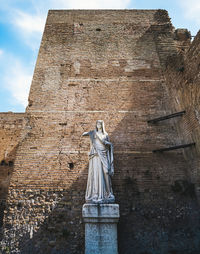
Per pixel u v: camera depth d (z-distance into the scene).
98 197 6.05
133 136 8.56
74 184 7.54
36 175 7.67
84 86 9.75
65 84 9.76
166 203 7.32
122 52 10.86
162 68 10.36
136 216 7.07
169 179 7.75
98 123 7.24
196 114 7.21
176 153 8.31
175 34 11.44
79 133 8.55
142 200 7.34
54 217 6.97
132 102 9.40
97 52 10.83
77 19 12.15
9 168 10.27
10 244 6.50
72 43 11.12
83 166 7.87
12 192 7.34
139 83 9.93
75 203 7.21
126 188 7.52
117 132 8.62
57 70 10.17
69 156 8.05
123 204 7.24
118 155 8.12
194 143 7.38
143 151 8.26
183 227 6.91
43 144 8.28
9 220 6.88
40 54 10.63
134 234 6.77
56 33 11.48
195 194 7.39
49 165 7.86
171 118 9.08
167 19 12.13
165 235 6.77
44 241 6.57
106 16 12.33
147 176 7.78
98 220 5.75
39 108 9.09
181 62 8.27
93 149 6.73
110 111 9.13
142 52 10.89
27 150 8.15
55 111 9.03
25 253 6.36
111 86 9.80
